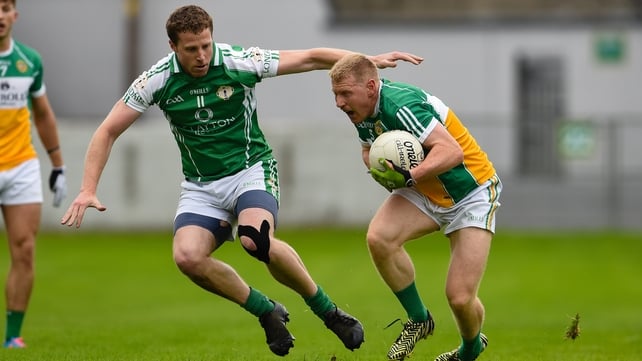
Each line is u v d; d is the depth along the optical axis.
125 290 58.59
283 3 109.44
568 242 83.00
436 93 109.75
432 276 63.00
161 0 108.50
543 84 110.12
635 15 109.38
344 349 33.38
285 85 109.44
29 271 34.88
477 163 26.11
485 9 110.38
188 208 26.19
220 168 26.16
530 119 103.31
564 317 46.91
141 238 85.62
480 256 25.62
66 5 111.25
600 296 56.00
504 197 98.00
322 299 26.09
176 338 37.06
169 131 89.75
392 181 25.09
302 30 109.56
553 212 97.06
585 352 32.53
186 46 24.69
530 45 109.50
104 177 89.50
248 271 65.00
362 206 90.00
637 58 109.25
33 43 111.31
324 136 89.94
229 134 26.02
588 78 109.44
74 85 111.56
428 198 26.23
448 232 26.39
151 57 108.56
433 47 109.50
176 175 89.69
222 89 25.61
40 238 85.25
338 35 109.62
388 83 25.94
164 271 67.19
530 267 68.88
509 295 56.22
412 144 25.09
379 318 44.12
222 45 25.86
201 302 53.66
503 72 109.44
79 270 67.31
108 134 25.55
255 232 25.00
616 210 96.06
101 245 81.12
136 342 35.53
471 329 26.16
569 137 97.06
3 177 34.16
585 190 96.50
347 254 74.44
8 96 33.94
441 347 34.53
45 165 87.50
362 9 111.06
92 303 53.22
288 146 90.06
